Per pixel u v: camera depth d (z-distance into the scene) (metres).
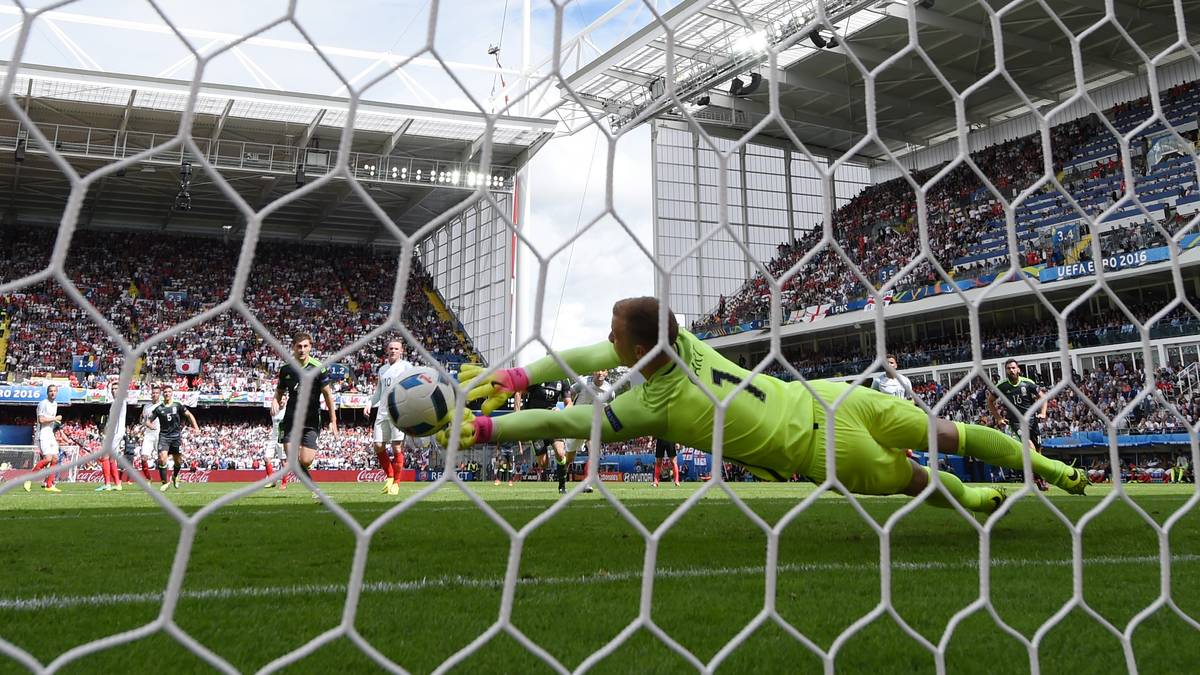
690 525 4.43
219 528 4.41
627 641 1.75
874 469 3.44
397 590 2.36
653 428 3.39
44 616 2.00
